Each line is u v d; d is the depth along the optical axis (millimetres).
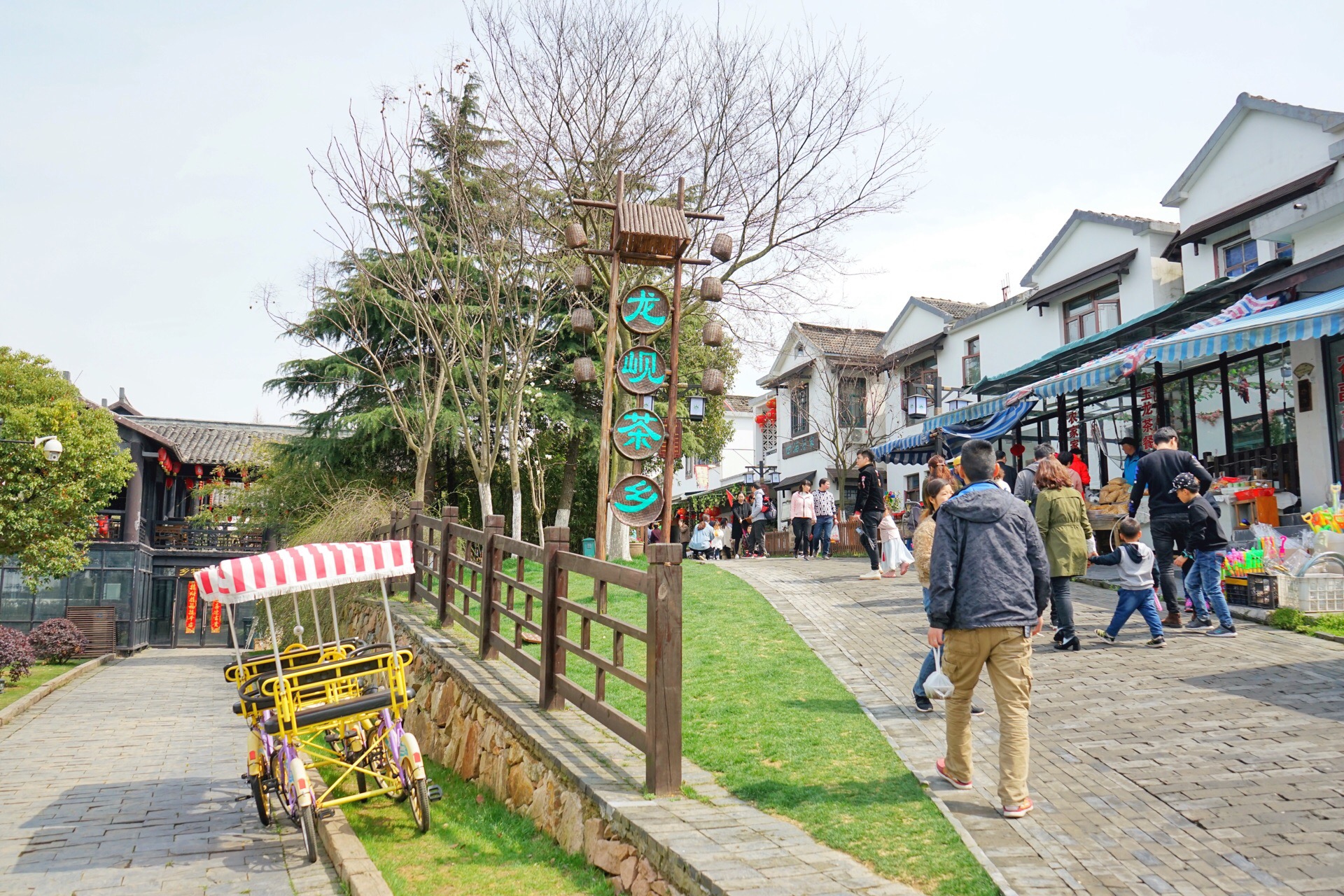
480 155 17156
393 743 6910
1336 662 6953
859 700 6598
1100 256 20672
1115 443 18422
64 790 8977
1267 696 6133
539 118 16562
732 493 30109
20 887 5922
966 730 4730
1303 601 8562
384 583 7125
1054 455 8203
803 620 9680
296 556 6633
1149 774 4809
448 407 23172
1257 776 4656
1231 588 9383
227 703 16391
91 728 13320
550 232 17359
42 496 20391
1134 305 19531
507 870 5430
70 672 20641
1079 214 21078
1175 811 4281
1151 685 6625
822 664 7684
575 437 26547
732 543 25812
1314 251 13062
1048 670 7297
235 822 7566
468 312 19875
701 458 31719
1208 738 5332
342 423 23688
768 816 4605
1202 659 7316
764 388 34094
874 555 13258
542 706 7066
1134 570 7957
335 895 5645
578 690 6566
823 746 5594
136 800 8477
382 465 25891
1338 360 12625
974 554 4523
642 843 4418
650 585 5316
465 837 6266
